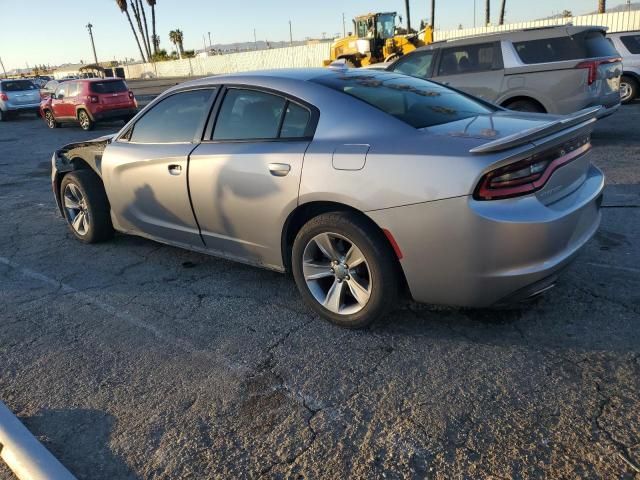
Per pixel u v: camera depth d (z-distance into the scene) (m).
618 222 4.89
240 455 2.37
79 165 5.32
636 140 8.69
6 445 2.43
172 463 2.35
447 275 2.88
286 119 3.50
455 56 9.25
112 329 3.56
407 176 2.85
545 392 2.64
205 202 3.87
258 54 47.09
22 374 3.09
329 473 2.24
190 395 2.81
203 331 3.47
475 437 2.38
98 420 2.66
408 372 2.88
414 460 2.28
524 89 8.52
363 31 23.05
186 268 4.57
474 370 2.86
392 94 3.54
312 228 3.26
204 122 3.94
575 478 2.13
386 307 3.14
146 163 4.25
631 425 2.38
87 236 5.25
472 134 2.96
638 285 3.64
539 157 2.77
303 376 2.91
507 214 2.68
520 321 3.30
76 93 17.48
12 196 7.82
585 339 3.06
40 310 3.91
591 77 8.00
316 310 3.46
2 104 22.05
